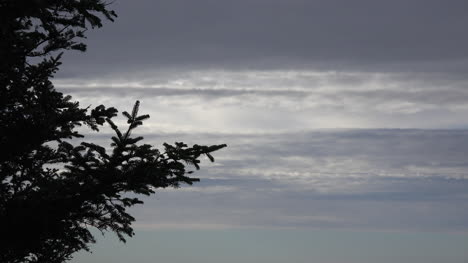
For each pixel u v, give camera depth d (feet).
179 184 28.91
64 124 29.37
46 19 28.37
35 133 28.50
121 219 28.76
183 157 28.04
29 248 28.40
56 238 28.60
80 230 28.71
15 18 27.25
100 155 28.27
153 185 28.14
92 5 28.50
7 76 28.99
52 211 27.45
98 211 28.89
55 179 28.50
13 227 26.91
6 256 28.40
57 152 29.40
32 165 29.91
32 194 28.35
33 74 30.12
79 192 27.61
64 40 29.55
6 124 28.78
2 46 27.61
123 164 28.12
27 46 28.45
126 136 28.04
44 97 29.96
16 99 29.73
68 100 31.68
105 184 27.71
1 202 27.73
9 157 29.17
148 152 27.96
